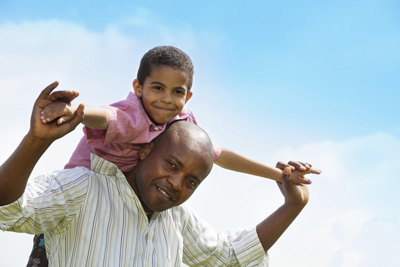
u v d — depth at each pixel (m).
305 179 4.04
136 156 3.31
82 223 2.97
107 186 3.12
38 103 2.42
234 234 3.83
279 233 3.80
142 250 3.11
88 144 3.32
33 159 2.44
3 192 2.44
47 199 2.81
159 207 3.11
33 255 3.40
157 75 3.38
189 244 3.58
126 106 3.26
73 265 2.92
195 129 3.29
